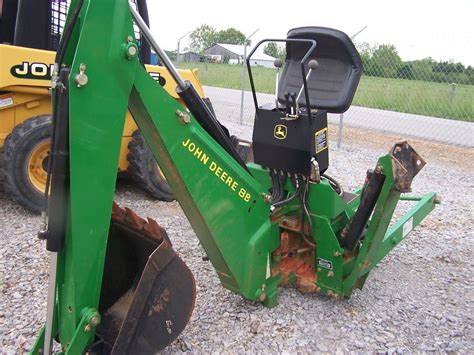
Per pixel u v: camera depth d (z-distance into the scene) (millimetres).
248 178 2682
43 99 4453
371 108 14281
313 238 3025
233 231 2666
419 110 13320
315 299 3188
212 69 21344
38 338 2277
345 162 7285
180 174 2359
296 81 3158
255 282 2852
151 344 2199
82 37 1854
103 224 2061
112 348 2188
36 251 3734
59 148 1905
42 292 3146
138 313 2123
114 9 1920
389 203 2734
